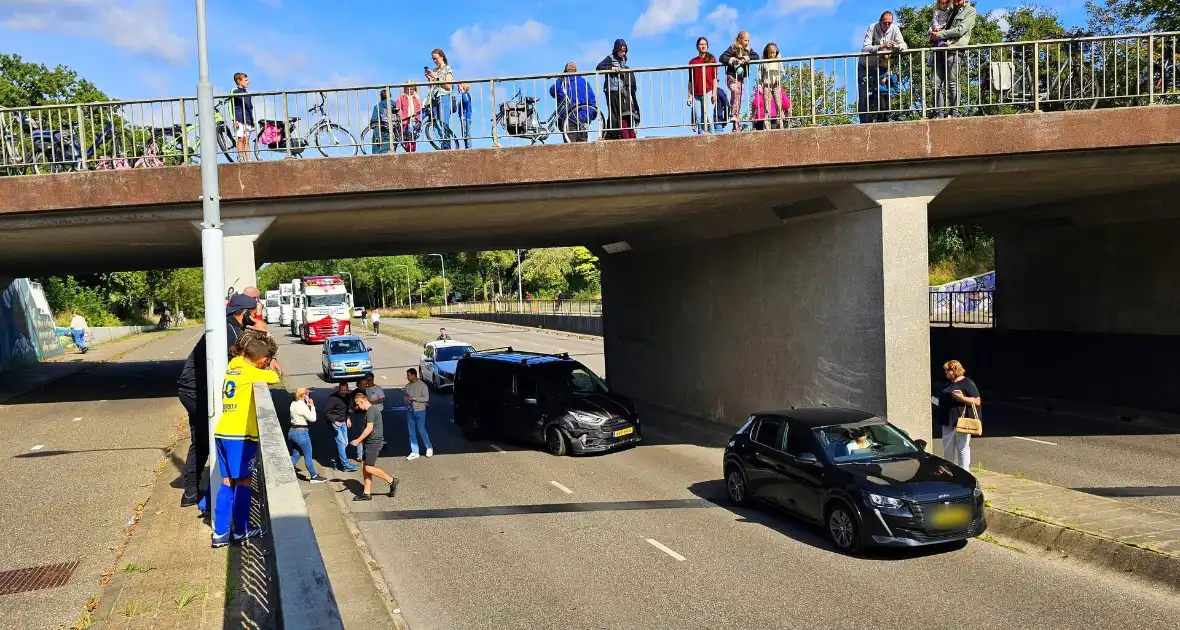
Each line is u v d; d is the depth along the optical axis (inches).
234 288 481.4
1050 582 304.2
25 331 1277.1
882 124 459.5
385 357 1615.4
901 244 473.1
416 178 470.6
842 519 350.9
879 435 391.2
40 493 404.8
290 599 105.7
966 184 529.3
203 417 353.4
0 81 1925.4
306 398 514.9
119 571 274.1
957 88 479.8
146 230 530.6
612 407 618.5
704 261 698.2
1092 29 1164.5
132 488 410.6
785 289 572.7
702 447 620.7
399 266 4596.5
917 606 284.8
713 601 295.3
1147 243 661.9
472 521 415.2
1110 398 704.4
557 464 566.6
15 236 547.2
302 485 506.0
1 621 242.2
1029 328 813.9
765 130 466.9
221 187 462.3
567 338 1961.1
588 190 492.1
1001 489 409.7
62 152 480.1
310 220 529.0
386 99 502.6
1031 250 804.6
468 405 685.9
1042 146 454.0
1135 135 450.9
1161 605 277.1
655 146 470.6
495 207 522.3
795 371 563.2
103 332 1988.2
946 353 957.8
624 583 316.5
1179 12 1022.4
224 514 294.5
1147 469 477.1
